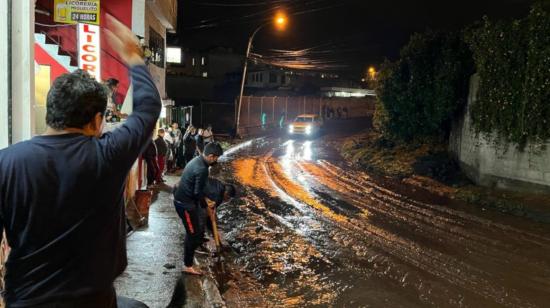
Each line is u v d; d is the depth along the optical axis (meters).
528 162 12.97
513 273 7.70
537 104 12.43
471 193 14.07
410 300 6.50
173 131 18.55
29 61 3.53
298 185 16.39
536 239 9.79
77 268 2.02
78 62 8.98
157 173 13.05
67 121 2.02
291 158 24.86
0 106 3.38
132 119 2.23
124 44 2.43
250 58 50.34
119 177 2.11
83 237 2.01
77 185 1.97
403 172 18.88
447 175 16.97
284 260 8.15
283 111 45.66
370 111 55.69
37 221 1.93
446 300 6.53
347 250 8.80
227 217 11.27
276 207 12.59
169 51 27.17
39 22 12.58
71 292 2.01
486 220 11.44
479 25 18.14
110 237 2.14
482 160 14.76
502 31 13.69
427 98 20.36
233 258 8.12
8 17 3.35
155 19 18.83
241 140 33.88
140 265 6.77
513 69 13.34
